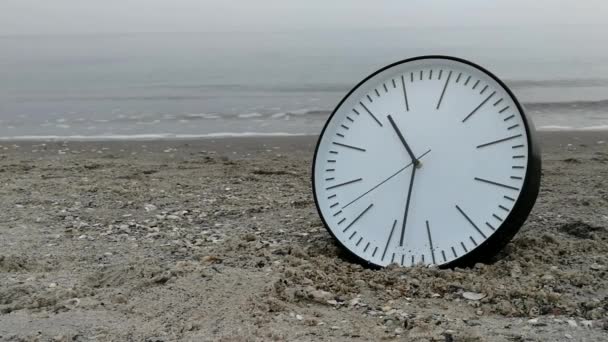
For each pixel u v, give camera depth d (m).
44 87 5.28
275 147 2.74
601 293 1.27
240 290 1.27
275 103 4.18
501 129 1.35
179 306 1.24
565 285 1.29
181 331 1.17
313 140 2.89
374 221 1.40
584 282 1.30
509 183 1.32
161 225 1.67
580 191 1.88
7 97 4.72
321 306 1.24
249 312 1.21
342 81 5.16
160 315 1.22
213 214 1.75
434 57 1.43
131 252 1.50
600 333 1.15
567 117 3.45
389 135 1.43
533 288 1.27
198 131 3.23
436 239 1.35
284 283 1.30
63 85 5.39
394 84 1.45
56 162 2.40
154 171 2.24
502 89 1.36
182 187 2.02
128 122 3.59
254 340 1.14
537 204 1.75
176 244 1.55
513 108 1.35
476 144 1.36
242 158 2.50
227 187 2.02
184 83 5.30
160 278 1.33
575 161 2.27
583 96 4.18
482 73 1.39
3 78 5.98
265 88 4.88
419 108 1.42
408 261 1.35
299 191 1.97
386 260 1.37
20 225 1.67
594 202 1.75
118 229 1.65
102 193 1.93
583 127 3.12
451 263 1.33
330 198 1.45
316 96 4.44
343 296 1.27
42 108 4.19
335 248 1.47
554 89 4.50
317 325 1.18
